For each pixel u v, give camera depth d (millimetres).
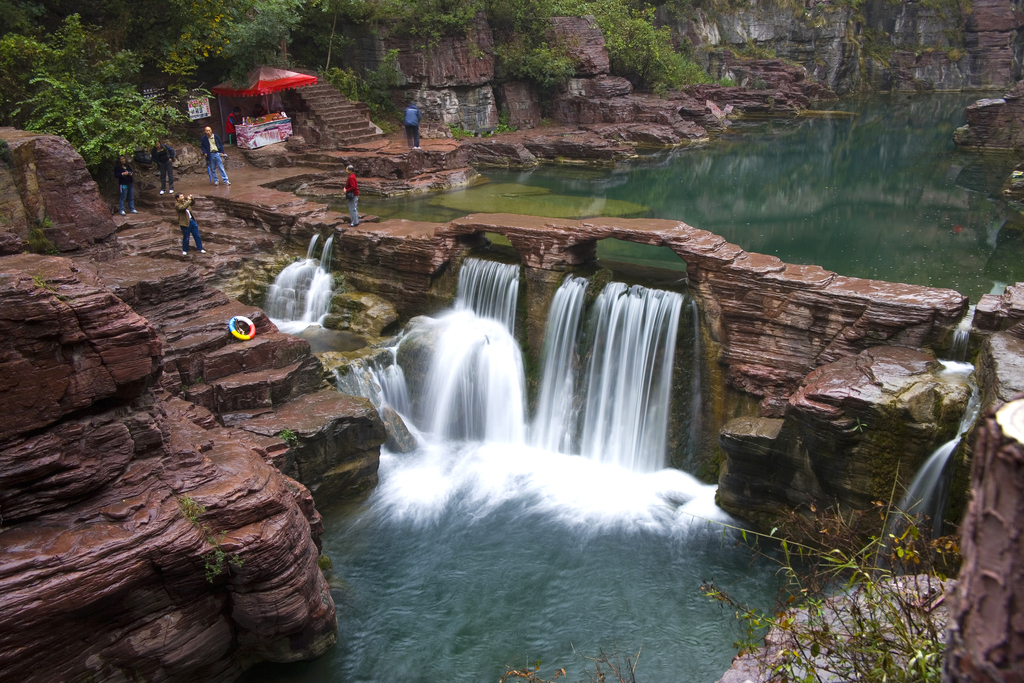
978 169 31547
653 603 11977
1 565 8242
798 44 57844
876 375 12078
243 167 28516
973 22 60469
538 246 16938
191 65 27438
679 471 15492
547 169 33719
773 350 14367
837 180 30031
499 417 17469
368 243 19625
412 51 34781
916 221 23672
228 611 9945
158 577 9094
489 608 12008
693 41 53094
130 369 9148
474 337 17641
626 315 15820
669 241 15289
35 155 16219
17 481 8633
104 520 9047
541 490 15242
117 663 9102
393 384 17922
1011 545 2598
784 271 14312
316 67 35000
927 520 7617
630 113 40469
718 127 43656
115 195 23297
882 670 4945
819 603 5984
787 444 12555
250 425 13984
